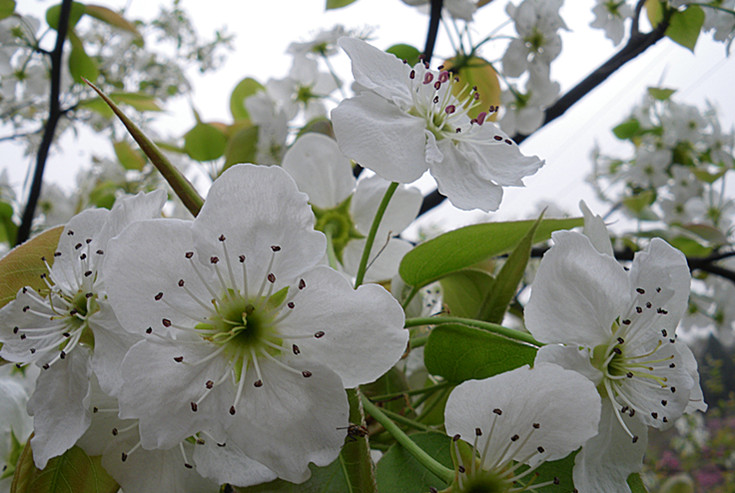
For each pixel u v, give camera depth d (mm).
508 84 211
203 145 222
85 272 98
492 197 108
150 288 89
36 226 286
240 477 93
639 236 261
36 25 254
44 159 230
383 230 138
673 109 301
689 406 109
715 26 211
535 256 219
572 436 87
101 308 96
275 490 91
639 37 221
